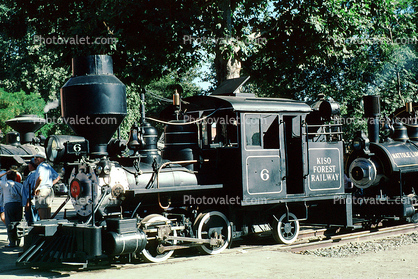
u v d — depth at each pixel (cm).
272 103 941
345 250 920
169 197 851
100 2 1522
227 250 902
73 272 736
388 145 1202
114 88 785
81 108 768
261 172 900
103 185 758
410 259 822
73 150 781
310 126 974
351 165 1173
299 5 1662
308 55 1847
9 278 704
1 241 1075
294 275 698
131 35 1538
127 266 772
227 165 905
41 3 1661
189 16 1496
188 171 877
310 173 975
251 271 727
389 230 1112
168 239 808
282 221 973
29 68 3678
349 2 1708
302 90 2169
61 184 1348
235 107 869
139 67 1583
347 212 1033
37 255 754
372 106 1239
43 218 919
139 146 828
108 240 727
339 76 2208
